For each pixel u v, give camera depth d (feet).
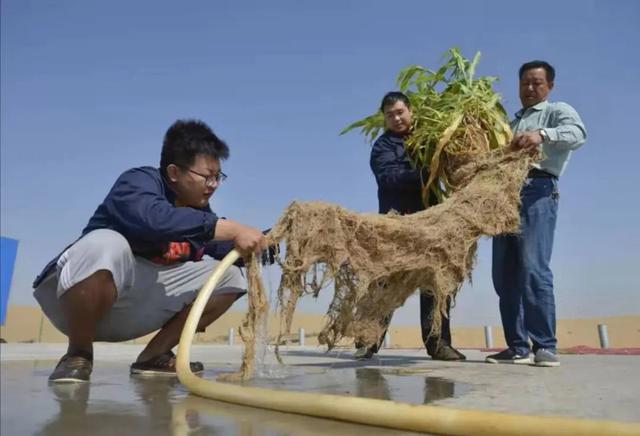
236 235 7.59
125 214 7.54
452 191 10.62
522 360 10.57
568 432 3.80
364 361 11.64
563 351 13.92
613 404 5.47
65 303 7.39
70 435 4.25
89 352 7.77
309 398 5.04
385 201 12.05
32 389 6.97
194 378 6.58
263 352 7.99
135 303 8.45
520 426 3.96
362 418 4.60
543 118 10.73
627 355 12.51
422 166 11.37
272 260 7.97
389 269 7.91
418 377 8.05
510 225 9.23
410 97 12.42
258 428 4.51
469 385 7.08
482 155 10.11
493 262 11.27
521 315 10.89
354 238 7.78
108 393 6.62
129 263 7.76
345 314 8.17
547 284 9.91
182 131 8.16
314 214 7.64
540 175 10.27
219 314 9.32
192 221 7.41
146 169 8.13
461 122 10.85
